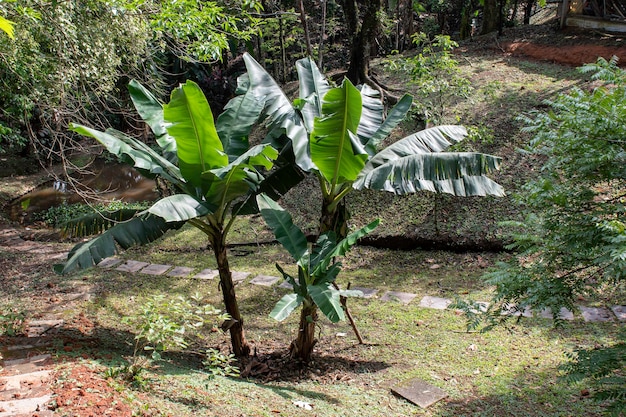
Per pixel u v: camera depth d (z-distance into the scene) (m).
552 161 4.28
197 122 4.91
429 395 5.18
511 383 5.26
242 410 4.51
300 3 11.05
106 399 4.07
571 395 4.91
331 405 4.96
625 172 3.90
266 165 4.97
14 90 8.17
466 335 6.43
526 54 13.91
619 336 5.92
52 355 5.20
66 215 12.48
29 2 6.49
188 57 8.92
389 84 13.30
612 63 4.39
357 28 12.84
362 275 8.62
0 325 6.25
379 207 10.25
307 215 10.61
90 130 4.82
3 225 12.16
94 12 7.57
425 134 5.91
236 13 12.48
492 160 5.26
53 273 9.12
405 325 6.88
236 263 9.49
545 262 4.40
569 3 14.35
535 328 6.37
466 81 10.30
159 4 8.06
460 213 9.53
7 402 3.94
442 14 18.98
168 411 4.16
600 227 3.69
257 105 5.92
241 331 6.15
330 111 4.80
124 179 15.40
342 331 6.98
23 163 15.98
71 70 7.23
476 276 8.09
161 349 4.88
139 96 5.74
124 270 9.31
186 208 4.93
